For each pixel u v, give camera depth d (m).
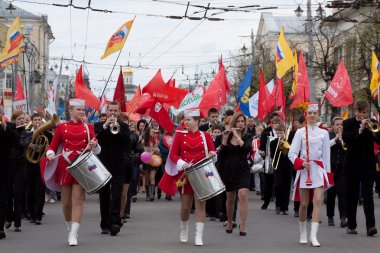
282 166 15.55
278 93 21.84
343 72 20.11
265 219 14.68
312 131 11.05
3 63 23.11
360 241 11.31
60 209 16.73
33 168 13.62
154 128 19.55
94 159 10.57
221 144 12.05
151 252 10.08
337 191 13.25
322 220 14.42
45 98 54.97
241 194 11.92
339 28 44.69
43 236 11.92
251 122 22.09
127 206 14.62
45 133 13.70
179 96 18.38
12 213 12.99
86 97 16.86
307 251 10.23
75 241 10.70
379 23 31.38
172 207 17.31
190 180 10.59
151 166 19.19
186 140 10.91
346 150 12.12
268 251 10.23
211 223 13.97
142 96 20.95
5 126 11.30
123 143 11.80
